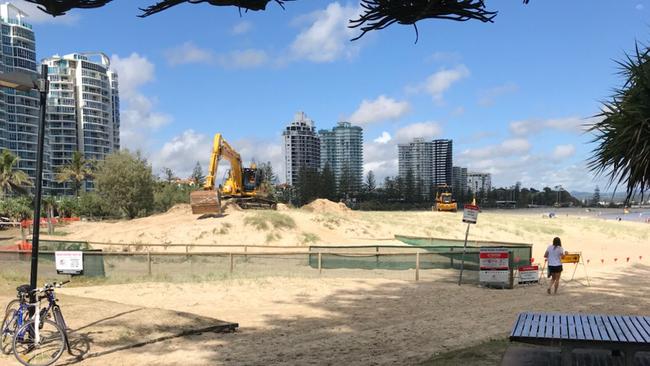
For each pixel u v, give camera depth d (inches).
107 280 617.9
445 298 525.3
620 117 191.3
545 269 847.7
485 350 275.4
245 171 1648.6
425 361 262.2
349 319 407.2
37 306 268.7
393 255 729.0
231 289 560.4
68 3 116.8
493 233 1692.9
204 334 332.5
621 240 1680.6
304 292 552.1
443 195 2881.4
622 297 532.7
